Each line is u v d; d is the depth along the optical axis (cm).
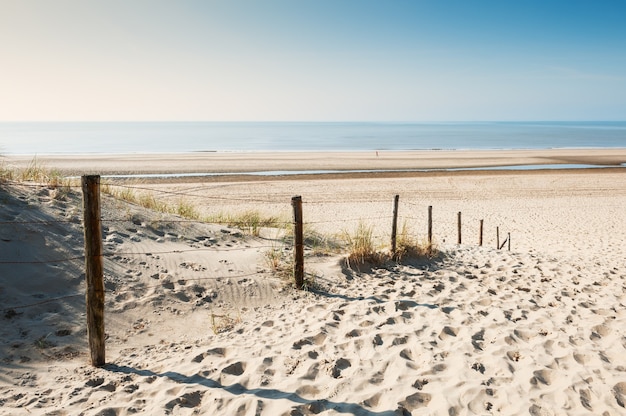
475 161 4081
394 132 14712
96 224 393
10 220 566
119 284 544
